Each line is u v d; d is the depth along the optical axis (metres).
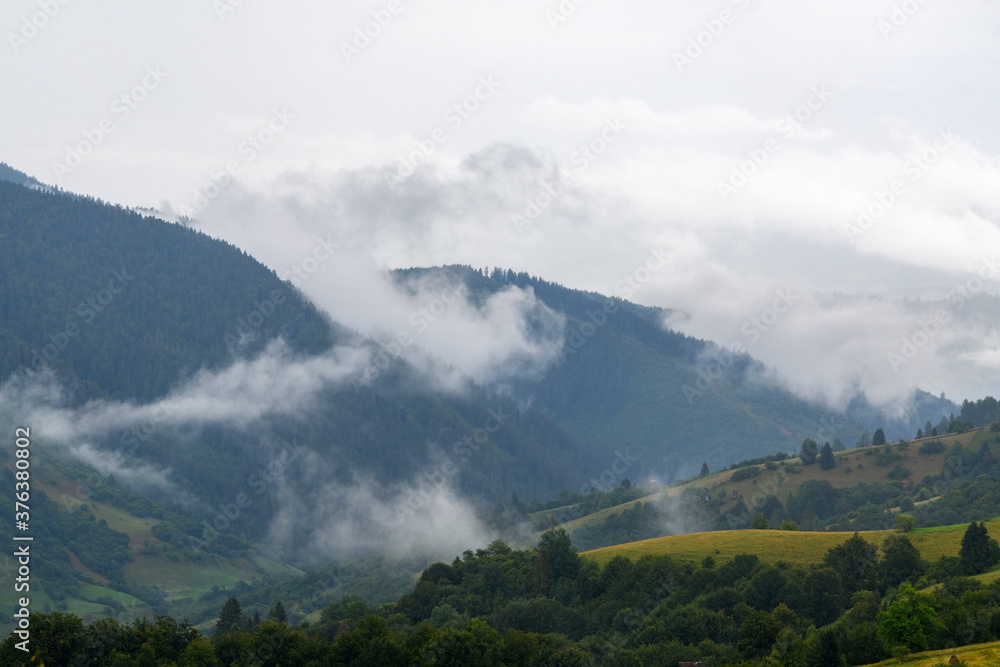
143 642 130.25
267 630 131.50
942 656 101.69
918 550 168.75
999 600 116.31
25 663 119.62
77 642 125.19
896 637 108.81
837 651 112.62
